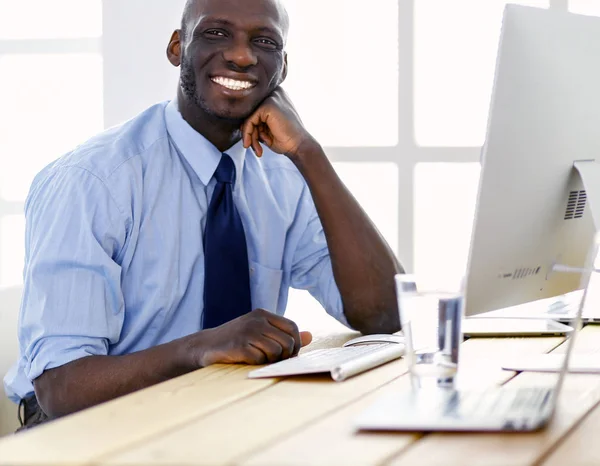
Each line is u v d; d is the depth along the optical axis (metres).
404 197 3.24
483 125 3.21
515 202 1.31
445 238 3.25
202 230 2.00
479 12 3.19
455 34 3.21
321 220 2.07
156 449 0.94
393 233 3.29
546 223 1.40
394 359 1.50
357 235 2.05
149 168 1.96
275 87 2.08
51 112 3.51
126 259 1.90
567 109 1.35
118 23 3.26
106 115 3.29
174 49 2.16
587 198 1.39
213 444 0.96
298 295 3.32
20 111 3.52
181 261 1.97
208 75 1.98
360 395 1.22
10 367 2.02
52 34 3.48
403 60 3.22
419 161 3.23
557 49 1.33
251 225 2.10
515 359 1.46
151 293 1.93
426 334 1.17
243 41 1.96
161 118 2.05
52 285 1.75
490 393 1.14
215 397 1.20
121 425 1.04
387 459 0.90
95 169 1.87
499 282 1.35
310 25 3.31
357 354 1.46
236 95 1.98
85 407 1.66
